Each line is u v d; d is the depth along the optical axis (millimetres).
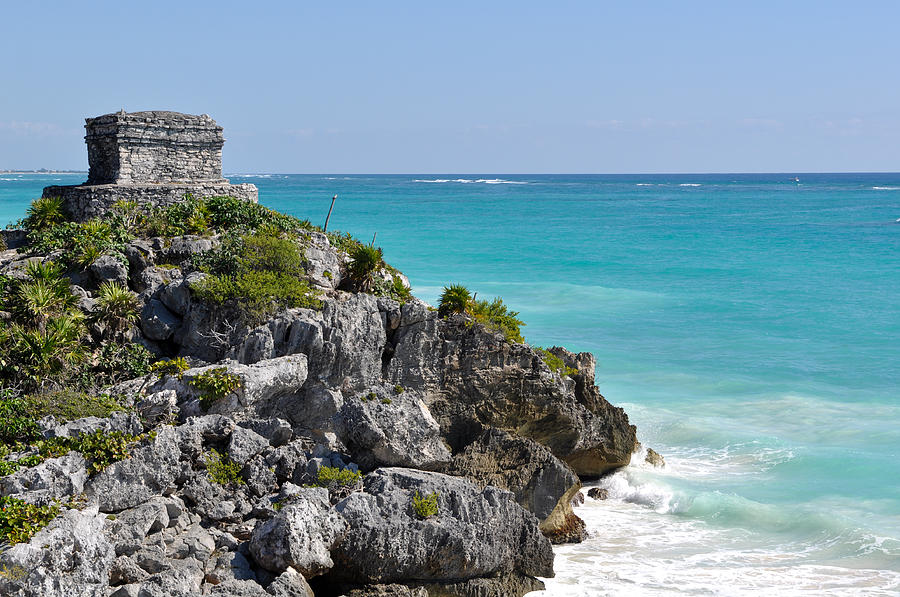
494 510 30281
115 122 47281
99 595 23828
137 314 38688
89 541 24141
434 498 29609
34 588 22391
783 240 130500
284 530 26656
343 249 46938
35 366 34375
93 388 34688
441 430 38219
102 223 42906
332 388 36656
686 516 37281
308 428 35969
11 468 27078
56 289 37469
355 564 28359
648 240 130125
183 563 26203
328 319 36844
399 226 149375
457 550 29188
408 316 38312
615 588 30688
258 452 31469
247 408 33656
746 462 42469
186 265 41000
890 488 38906
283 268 40250
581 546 34406
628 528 36219
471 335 38906
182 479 29453
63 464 27297
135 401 33125
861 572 31828
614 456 41812
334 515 28031
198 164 50375
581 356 43531
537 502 34500
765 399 51250
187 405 32969
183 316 38750
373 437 32656
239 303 37781
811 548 33969
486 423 38844
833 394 52031
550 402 39594
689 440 45469
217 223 45406
